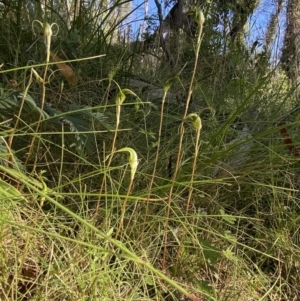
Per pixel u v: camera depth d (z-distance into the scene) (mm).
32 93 1419
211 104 1920
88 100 1656
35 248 983
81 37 2041
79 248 1011
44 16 2002
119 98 893
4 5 2018
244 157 1506
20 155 1284
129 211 1206
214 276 1173
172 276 1128
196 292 1102
